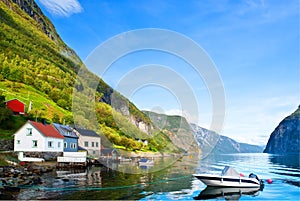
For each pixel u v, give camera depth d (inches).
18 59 5585.6
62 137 2450.8
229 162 3309.5
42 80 5014.8
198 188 1331.2
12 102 3238.2
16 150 2245.3
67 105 4370.1
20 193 1083.3
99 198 1040.8
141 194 1145.4
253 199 1188.5
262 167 2847.0
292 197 1228.5
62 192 1125.1
